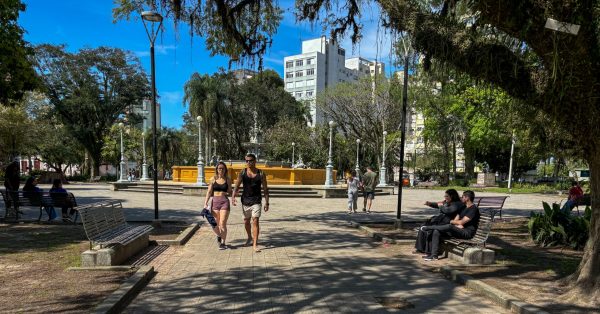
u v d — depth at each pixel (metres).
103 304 4.23
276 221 11.84
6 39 10.14
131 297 4.80
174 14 7.39
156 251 7.46
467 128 38.00
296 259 6.91
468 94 31.98
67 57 42.38
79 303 4.36
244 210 7.75
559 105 4.74
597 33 4.41
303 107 59.97
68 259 6.48
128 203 17.27
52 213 11.38
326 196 21.23
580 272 4.96
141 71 46.62
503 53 5.08
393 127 44.00
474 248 6.63
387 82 41.44
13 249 7.27
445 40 5.47
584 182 21.14
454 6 5.63
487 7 4.40
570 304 4.52
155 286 5.30
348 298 4.89
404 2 6.11
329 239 8.89
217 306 4.54
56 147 43.94
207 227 10.53
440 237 7.18
